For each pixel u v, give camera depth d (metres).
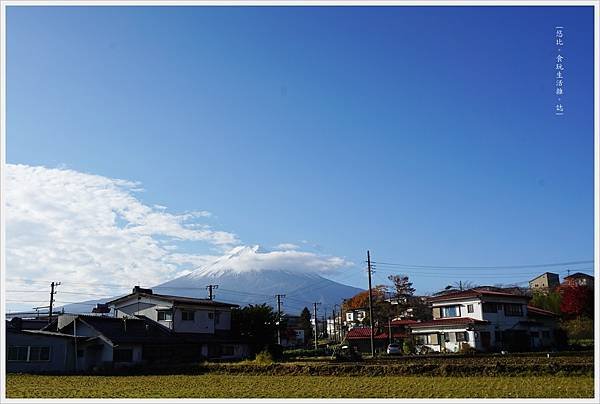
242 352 45.56
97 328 37.88
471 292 51.28
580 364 23.94
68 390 22.70
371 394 19.61
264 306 49.44
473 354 40.50
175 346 40.66
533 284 93.25
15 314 53.97
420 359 33.91
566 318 54.88
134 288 46.59
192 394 20.75
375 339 58.06
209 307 45.41
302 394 20.09
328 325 107.25
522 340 50.09
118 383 25.80
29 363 34.56
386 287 75.56
